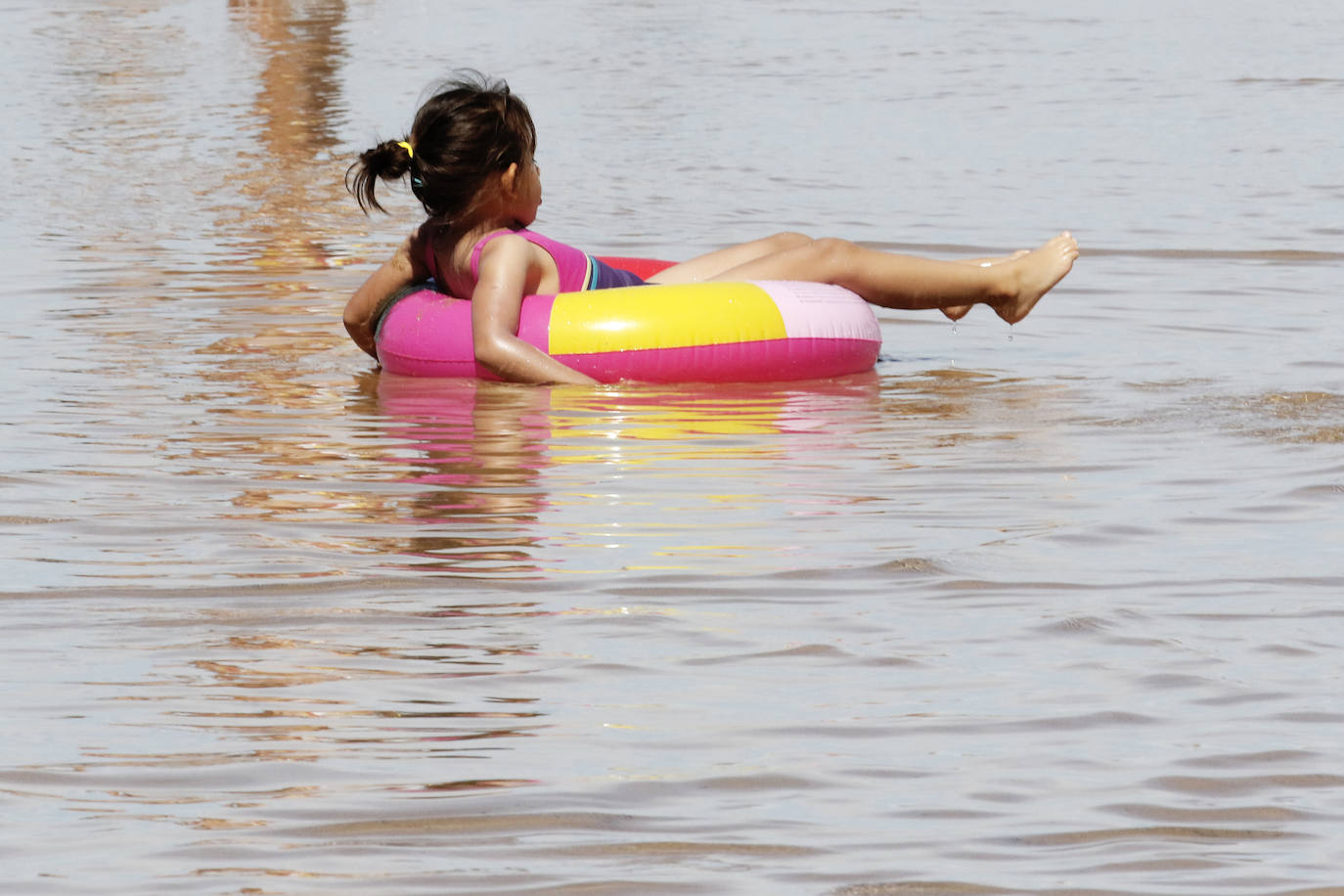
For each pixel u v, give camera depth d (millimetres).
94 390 21312
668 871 9453
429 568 14516
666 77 56938
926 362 23719
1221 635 13016
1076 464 18047
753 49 64438
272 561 14680
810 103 51031
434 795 10336
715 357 22266
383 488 17047
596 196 37531
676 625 13227
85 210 35156
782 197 37531
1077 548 15148
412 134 23250
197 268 29750
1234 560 14766
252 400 21000
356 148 43500
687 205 36500
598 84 55250
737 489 17047
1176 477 17453
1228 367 22891
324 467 17891
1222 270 29750
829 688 12023
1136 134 45094
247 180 39000
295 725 11352
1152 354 23844
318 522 15867
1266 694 11867
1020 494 16891
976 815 10133
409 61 60906
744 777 10617
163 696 11805
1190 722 11430
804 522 15891
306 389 21703
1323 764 10773
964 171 40438
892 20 73875
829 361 22688
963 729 11344
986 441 19062
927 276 24047
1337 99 50469
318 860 9547
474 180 22797
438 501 16594
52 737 11148
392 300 23484
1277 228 33312
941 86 54344
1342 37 65750
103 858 9562
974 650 12742
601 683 12094
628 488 17062
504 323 22156
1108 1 80562
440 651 12648
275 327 25562
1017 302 24281
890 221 34781
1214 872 9453
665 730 11312
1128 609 13578
